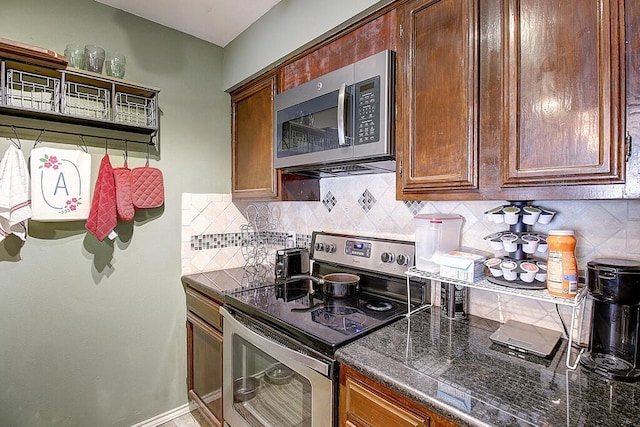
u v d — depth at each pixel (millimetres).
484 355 1013
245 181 2109
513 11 942
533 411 736
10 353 1542
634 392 810
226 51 2205
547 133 880
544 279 1027
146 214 1932
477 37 1024
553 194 880
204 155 2162
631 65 756
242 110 2139
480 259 1166
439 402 779
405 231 1614
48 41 1604
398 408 893
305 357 1151
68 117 1543
